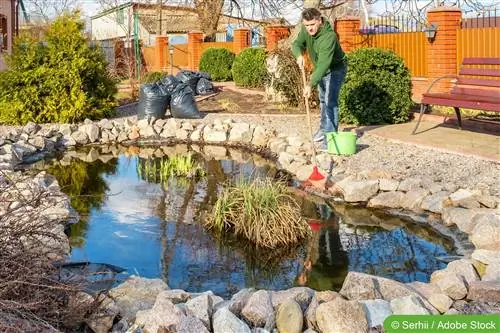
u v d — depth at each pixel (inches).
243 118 478.0
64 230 211.9
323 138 338.3
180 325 114.8
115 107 529.7
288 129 418.9
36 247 134.3
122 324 128.0
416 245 198.7
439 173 266.2
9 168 308.0
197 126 430.3
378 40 587.2
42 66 461.7
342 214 233.3
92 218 233.8
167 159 362.0
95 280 155.9
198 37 1039.0
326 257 191.0
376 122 418.0
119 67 924.0
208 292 140.9
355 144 320.8
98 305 129.6
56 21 488.7
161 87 477.7
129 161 357.1
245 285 168.9
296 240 205.3
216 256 192.5
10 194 145.8
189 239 208.4
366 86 410.3
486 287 139.5
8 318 111.4
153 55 1139.9
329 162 299.9
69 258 184.4
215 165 338.3
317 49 292.8
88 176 315.3
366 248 197.8
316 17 281.6
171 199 262.8
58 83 458.9
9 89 459.2
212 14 1037.8
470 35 489.7
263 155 364.5
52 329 113.3
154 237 210.1
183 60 1154.0
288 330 120.4
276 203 211.0
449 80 497.7
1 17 687.7
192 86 696.4
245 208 211.8
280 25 726.5
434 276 156.8
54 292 127.4
